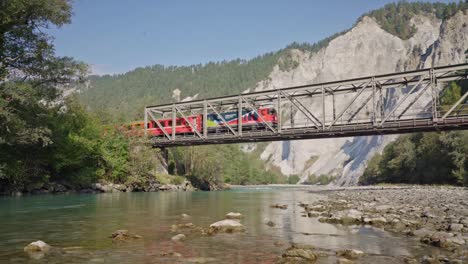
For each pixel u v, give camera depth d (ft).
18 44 107.55
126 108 476.54
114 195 132.46
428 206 68.39
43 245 31.89
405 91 495.41
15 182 126.31
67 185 148.46
